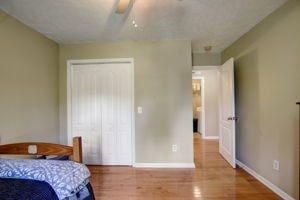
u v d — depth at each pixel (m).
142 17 2.68
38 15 2.58
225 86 3.98
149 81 3.62
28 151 1.73
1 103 2.39
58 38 3.46
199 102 7.84
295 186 2.23
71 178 1.46
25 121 2.80
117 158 3.78
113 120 3.78
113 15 2.62
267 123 2.74
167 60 3.61
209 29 3.14
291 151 2.28
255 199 2.41
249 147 3.28
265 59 2.77
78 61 3.74
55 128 3.59
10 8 2.38
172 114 3.59
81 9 2.44
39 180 1.39
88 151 3.81
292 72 2.25
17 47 2.67
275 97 2.56
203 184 2.86
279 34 2.46
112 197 2.50
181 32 3.26
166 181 2.98
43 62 3.26
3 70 2.43
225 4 2.36
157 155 3.61
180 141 3.58
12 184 1.32
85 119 3.81
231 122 3.61
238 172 3.33
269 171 2.71
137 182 2.96
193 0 2.26
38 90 3.11
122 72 3.76
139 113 3.63
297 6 2.16
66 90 3.75
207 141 6.00
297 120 2.19
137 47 3.65
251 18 2.76
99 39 3.55
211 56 4.58
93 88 3.80
